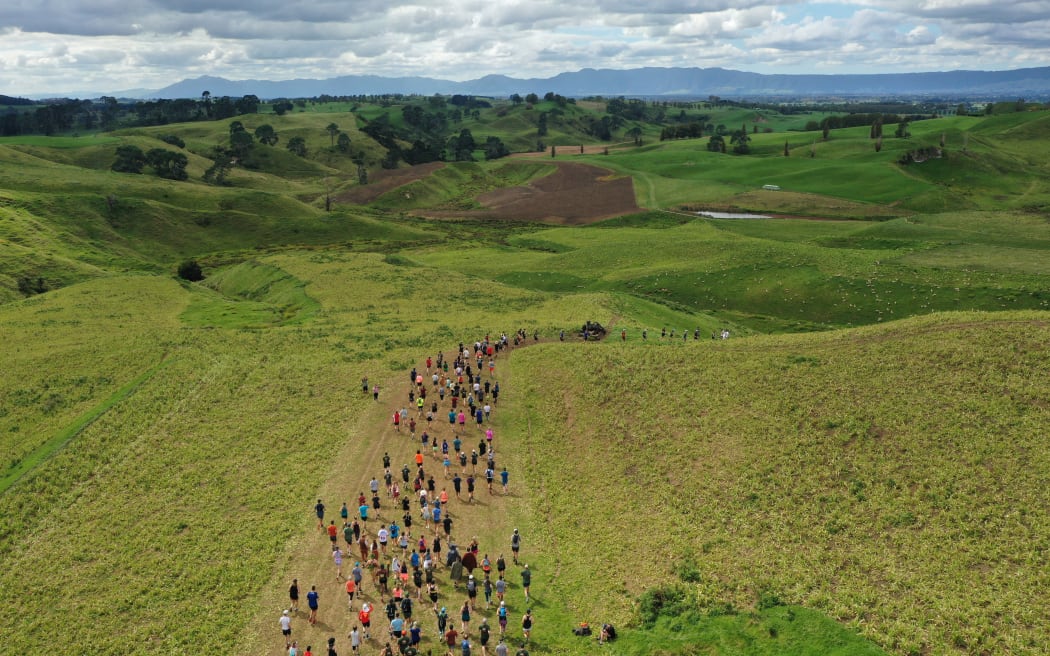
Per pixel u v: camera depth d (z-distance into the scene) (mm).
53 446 50438
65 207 149875
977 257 105250
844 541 33875
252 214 170375
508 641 30359
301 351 68625
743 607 30609
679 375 53312
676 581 33000
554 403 53594
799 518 35969
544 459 46562
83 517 41812
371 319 81938
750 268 107812
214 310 90750
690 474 41500
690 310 92625
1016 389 41906
